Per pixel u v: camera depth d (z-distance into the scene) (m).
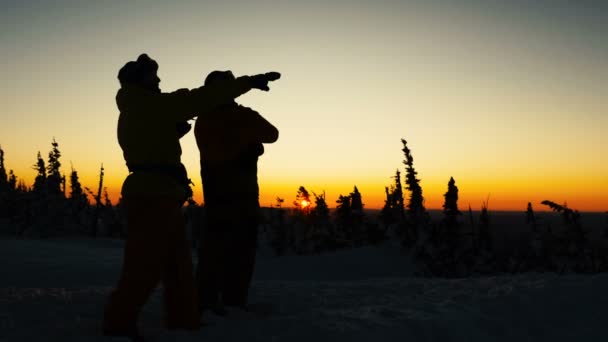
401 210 47.41
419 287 6.47
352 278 36.16
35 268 18.66
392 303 5.40
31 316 4.24
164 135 3.84
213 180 4.80
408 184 46.62
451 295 5.79
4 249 24.91
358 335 4.23
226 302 5.13
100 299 4.92
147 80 3.96
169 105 3.80
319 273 37.53
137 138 3.78
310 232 54.69
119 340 3.67
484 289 6.04
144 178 3.75
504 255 34.94
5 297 4.77
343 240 50.66
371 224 47.34
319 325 4.31
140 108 3.82
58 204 50.56
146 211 3.75
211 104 3.86
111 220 58.19
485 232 42.41
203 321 4.42
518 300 5.37
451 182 40.25
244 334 4.12
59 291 5.21
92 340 3.64
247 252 5.05
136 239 3.72
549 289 5.70
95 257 25.42
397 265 40.75
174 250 3.96
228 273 5.09
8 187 52.88
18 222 48.38
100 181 59.22
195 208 41.47
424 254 40.12
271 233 64.12
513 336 4.75
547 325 4.99
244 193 4.82
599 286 5.76
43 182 49.75
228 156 4.73
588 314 5.16
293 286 6.65
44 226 48.41
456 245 38.84
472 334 4.64
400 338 4.36
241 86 3.90
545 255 24.58
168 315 4.09
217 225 4.78
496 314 5.10
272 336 4.15
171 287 4.05
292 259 41.25
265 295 5.91
